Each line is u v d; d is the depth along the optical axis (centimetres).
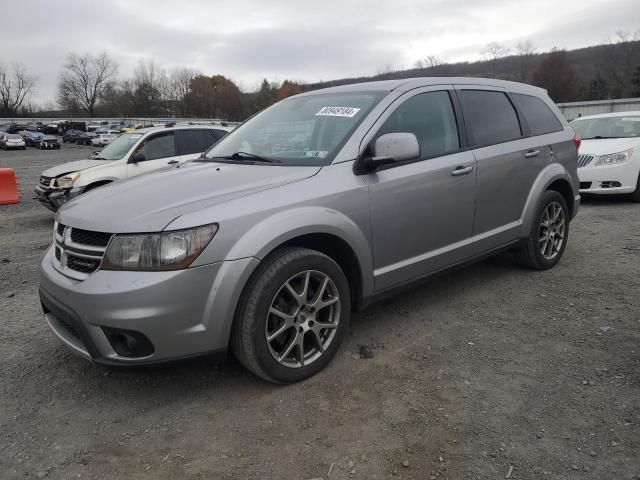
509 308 412
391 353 343
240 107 9394
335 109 375
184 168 373
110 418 282
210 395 301
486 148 420
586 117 1021
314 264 303
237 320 282
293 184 308
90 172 827
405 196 353
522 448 246
